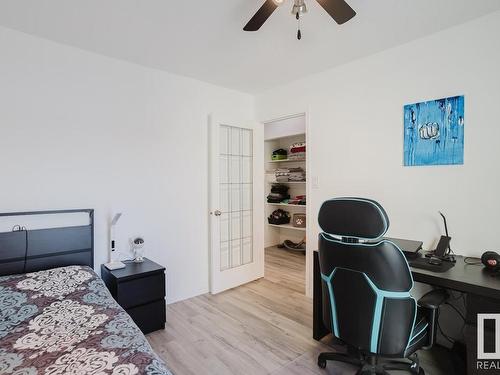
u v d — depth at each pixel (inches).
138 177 103.6
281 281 137.0
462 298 79.0
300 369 72.1
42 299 64.1
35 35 82.5
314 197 114.0
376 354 56.4
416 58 85.7
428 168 83.8
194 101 119.3
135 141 102.8
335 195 107.0
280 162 202.4
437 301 56.9
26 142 81.6
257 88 131.0
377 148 95.0
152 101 106.9
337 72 105.8
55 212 84.3
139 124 103.7
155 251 108.3
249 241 138.1
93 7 68.9
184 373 70.3
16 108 80.0
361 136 99.3
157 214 108.7
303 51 93.1
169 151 111.9
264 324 94.9
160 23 76.1
